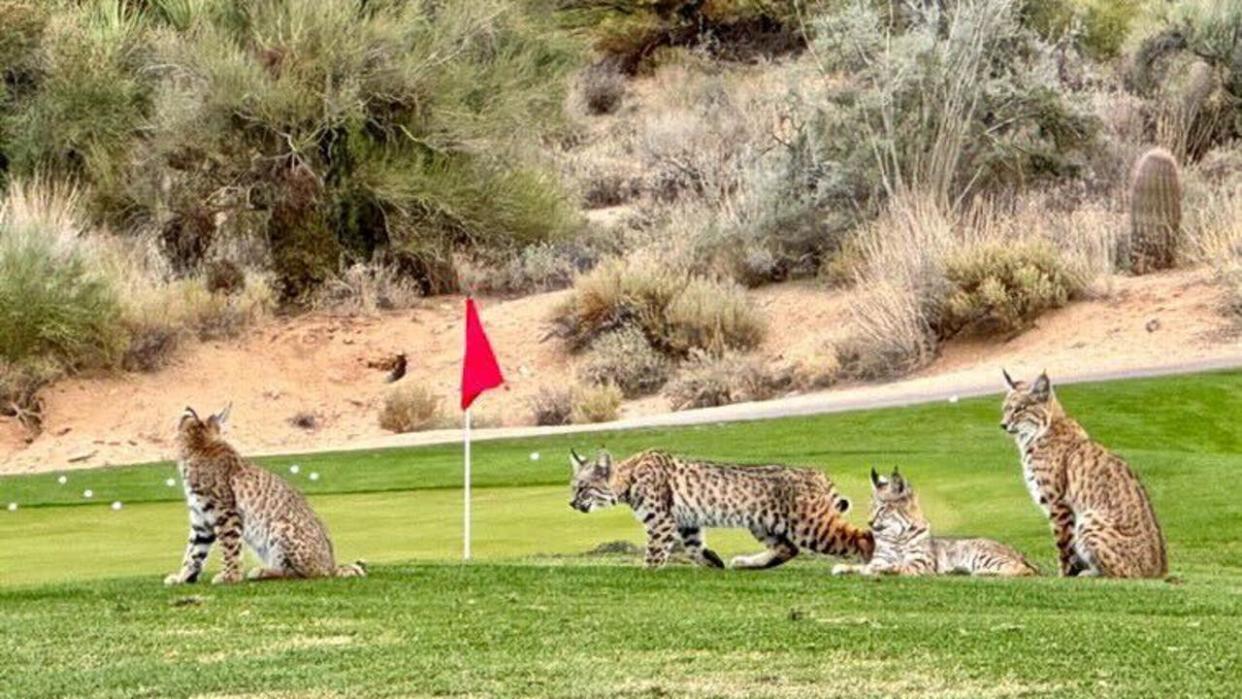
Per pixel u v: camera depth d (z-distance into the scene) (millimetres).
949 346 33438
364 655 9750
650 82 56188
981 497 18719
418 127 40000
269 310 37625
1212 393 25500
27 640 10469
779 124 43906
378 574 13383
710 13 58094
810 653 9523
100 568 16109
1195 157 40656
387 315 38250
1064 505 13570
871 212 37812
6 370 33688
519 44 42531
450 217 40250
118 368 34812
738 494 13938
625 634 10289
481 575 13359
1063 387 26234
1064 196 37969
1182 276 33906
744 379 33688
